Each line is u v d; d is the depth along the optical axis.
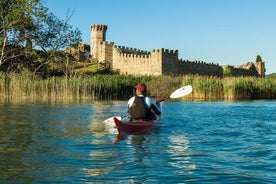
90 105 23.92
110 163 7.73
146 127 12.55
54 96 29.98
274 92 38.78
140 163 7.74
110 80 36.28
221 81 36.91
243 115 18.23
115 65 84.56
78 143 9.94
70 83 30.42
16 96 30.00
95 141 10.28
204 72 84.81
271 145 9.88
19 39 48.62
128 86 37.62
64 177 6.72
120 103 26.83
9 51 47.41
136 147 9.46
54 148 9.23
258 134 11.80
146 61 78.25
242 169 7.32
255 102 30.23
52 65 51.09
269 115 18.20
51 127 12.94
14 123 13.94
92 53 104.50
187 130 12.62
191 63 81.75
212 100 33.56
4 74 31.20
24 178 6.64
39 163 7.68
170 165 7.61
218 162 7.89
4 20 47.59
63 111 19.09
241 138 11.00
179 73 78.81
